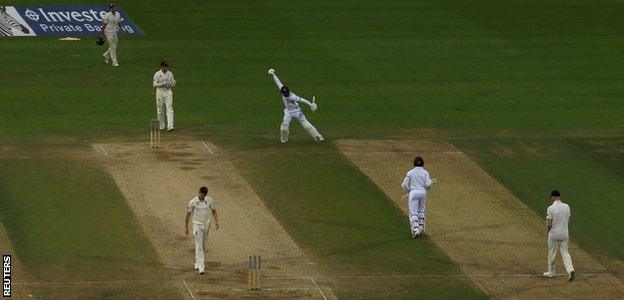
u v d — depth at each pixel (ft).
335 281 472.44
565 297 466.70
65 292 453.17
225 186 554.87
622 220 540.52
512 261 497.05
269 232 512.22
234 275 473.26
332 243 506.07
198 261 472.85
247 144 612.70
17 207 524.93
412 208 512.22
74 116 652.07
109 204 531.09
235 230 512.22
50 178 556.51
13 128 627.87
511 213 541.75
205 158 588.91
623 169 598.34
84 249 489.67
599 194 567.18
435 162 596.29
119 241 497.87
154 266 477.77
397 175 576.61
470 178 578.25
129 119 651.25
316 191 554.87
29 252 484.74
